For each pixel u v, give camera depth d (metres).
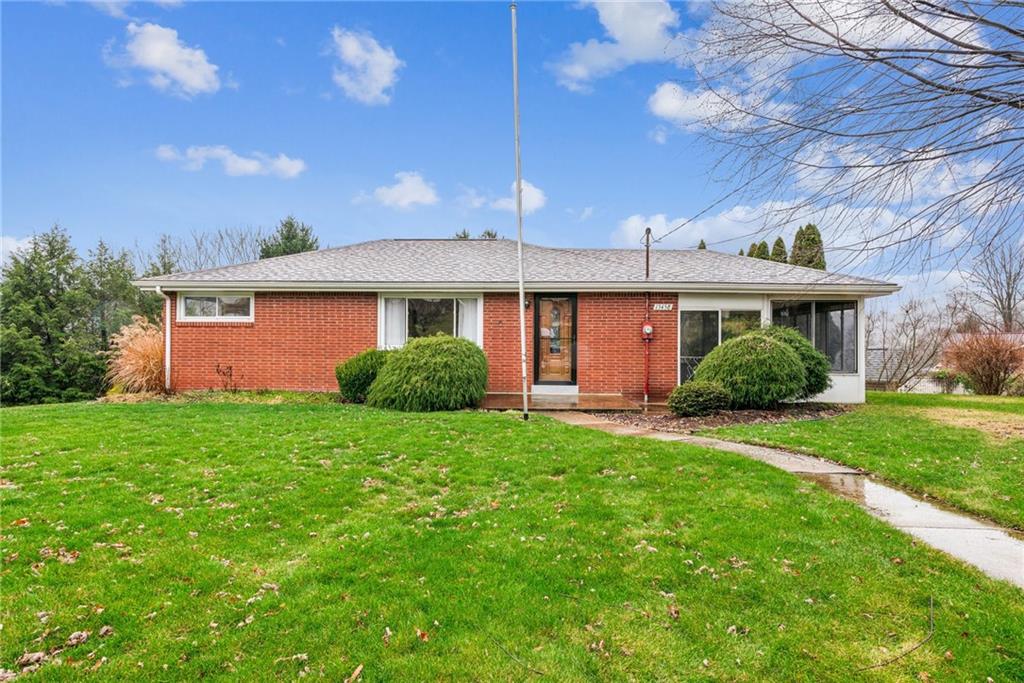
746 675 2.45
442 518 4.32
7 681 2.38
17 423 7.89
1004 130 2.97
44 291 20.05
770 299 12.10
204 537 3.88
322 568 3.42
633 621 2.86
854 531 4.01
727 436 7.59
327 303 12.11
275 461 5.86
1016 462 6.06
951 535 4.03
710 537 3.89
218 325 12.12
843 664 2.52
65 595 3.06
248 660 2.54
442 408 9.81
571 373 12.27
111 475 5.29
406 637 2.69
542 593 3.12
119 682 2.38
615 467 5.71
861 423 8.70
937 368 20.34
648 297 12.12
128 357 12.71
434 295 12.20
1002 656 2.56
